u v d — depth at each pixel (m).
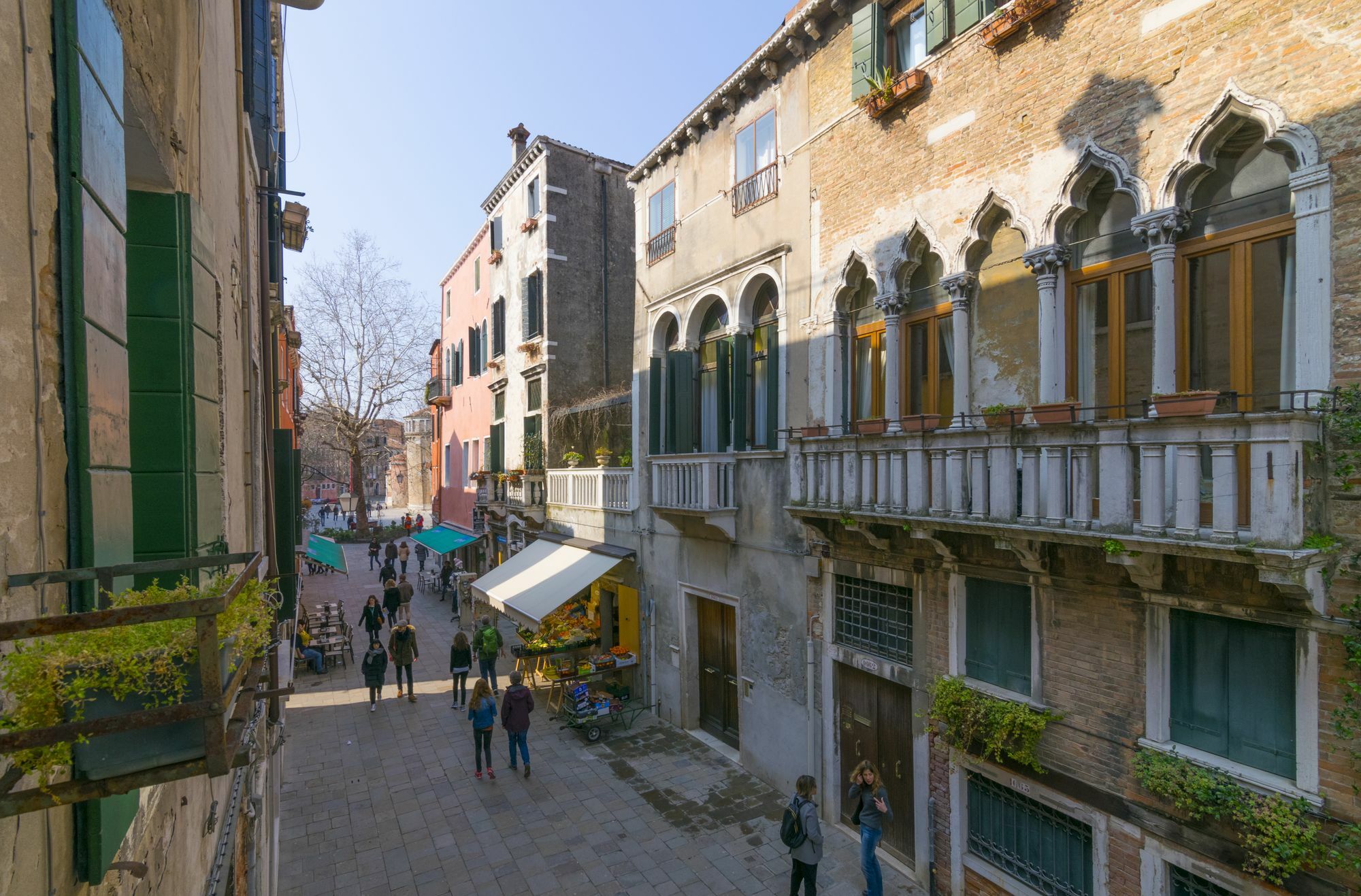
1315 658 4.61
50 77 2.13
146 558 3.59
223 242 5.32
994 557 6.68
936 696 7.07
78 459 2.26
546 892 7.73
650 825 9.00
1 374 1.77
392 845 8.68
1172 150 5.48
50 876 1.96
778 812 9.21
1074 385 6.41
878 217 8.29
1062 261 6.37
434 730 12.34
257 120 9.90
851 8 8.66
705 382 11.94
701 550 11.46
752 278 10.40
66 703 1.89
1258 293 5.18
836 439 7.84
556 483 17.17
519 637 16.34
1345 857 4.38
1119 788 5.71
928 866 7.45
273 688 4.62
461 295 27.58
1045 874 6.39
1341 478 4.46
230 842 4.57
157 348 3.64
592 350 19.12
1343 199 4.57
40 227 2.04
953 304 7.38
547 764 10.84
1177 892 5.43
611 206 19.69
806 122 9.45
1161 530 4.86
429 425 51.38
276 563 9.27
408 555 31.86
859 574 8.35
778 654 9.74
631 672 13.65
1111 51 5.91
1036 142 6.52
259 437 7.93
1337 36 4.60
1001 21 6.63
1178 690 5.45
